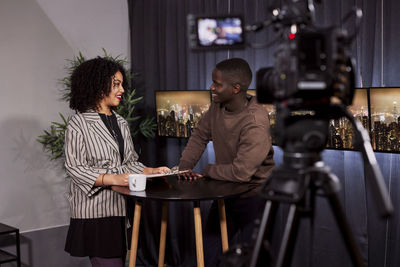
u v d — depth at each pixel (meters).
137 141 3.97
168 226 3.71
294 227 1.02
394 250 2.36
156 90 3.55
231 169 2.12
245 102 2.20
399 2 2.22
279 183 1.00
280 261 0.99
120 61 3.82
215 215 2.37
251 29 1.05
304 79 0.94
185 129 3.31
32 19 3.76
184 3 3.48
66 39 3.93
